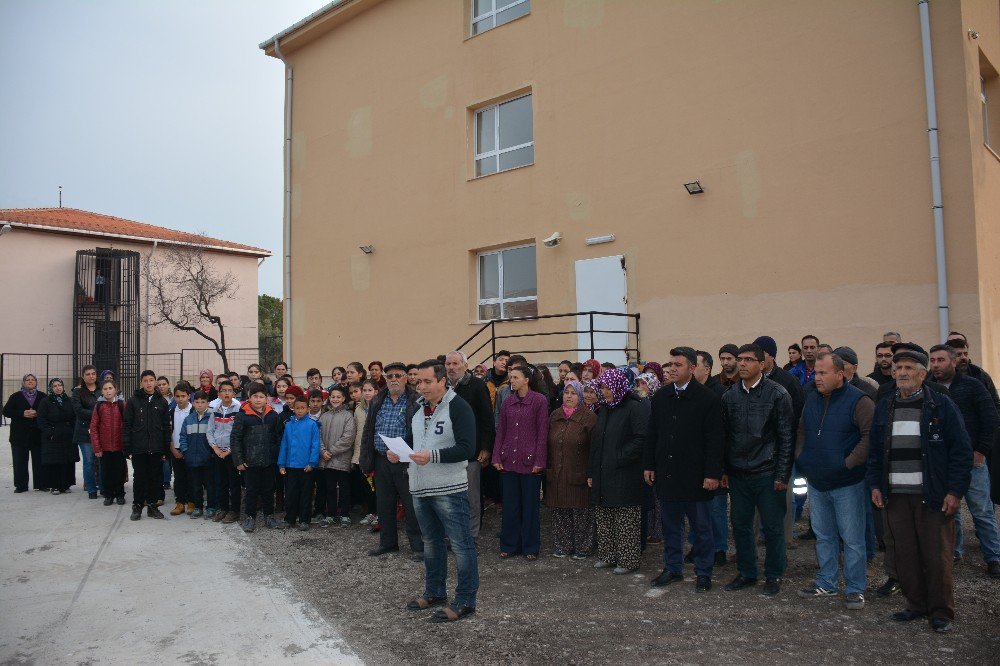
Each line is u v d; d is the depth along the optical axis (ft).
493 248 39.58
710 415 17.25
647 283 33.12
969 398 17.37
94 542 23.31
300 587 18.47
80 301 78.43
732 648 13.83
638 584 18.02
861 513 15.88
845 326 27.48
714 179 31.12
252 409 25.13
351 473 26.48
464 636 14.87
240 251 91.30
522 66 38.22
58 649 14.57
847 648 13.64
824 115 28.25
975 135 26.04
